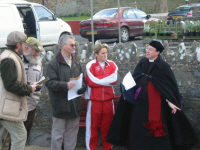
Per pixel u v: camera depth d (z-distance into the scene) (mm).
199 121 4656
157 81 4086
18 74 3682
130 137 4203
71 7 29938
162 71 4113
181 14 16047
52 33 10859
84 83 4324
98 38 12953
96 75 4332
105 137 4508
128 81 4172
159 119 4086
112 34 12805
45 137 5109
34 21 10273
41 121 5078
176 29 7105
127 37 13531
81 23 13195
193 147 4719
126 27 13453
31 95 4332
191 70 4602
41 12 10711
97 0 29391
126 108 4395
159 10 24984
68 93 4105
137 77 4227
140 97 4148
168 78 4125
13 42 3699
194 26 6863
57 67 4148
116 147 4898
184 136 4215
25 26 10242
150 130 4098
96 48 4328
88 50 4977
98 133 4895
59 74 4148
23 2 10281
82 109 4844
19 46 3736
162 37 7316
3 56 3623
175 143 4109
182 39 7094
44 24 10555
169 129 4230
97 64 4391
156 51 4129
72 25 21719
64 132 4422
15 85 3559
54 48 5195
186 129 4199
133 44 4848
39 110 5051
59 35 11148
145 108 4121
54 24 10922
